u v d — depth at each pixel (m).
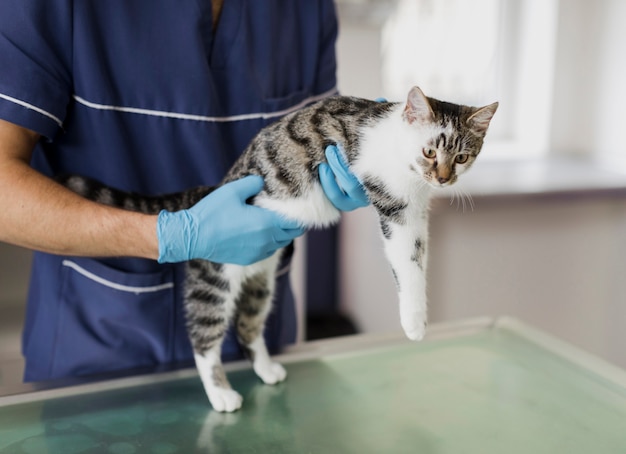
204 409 1.10
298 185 1.20
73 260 1.28
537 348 1.31
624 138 2.38
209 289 1.26
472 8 2.56
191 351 1.35
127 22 1.22
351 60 2.29
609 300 2.32
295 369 1.25
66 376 1.24
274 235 1.17
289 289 1.55
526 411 1.09
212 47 1.32
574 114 2.57
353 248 2.42
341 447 0.99
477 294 2.23
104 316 1.28
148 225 1.10
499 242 2.18
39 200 1.05
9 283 1.72
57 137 1.25
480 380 1.20
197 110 1.29
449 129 1.14
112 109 1.23
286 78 1.45
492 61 2.65
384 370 1.24
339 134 1.18
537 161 2.50
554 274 2.28
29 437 0.99
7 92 1.08
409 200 1.19
